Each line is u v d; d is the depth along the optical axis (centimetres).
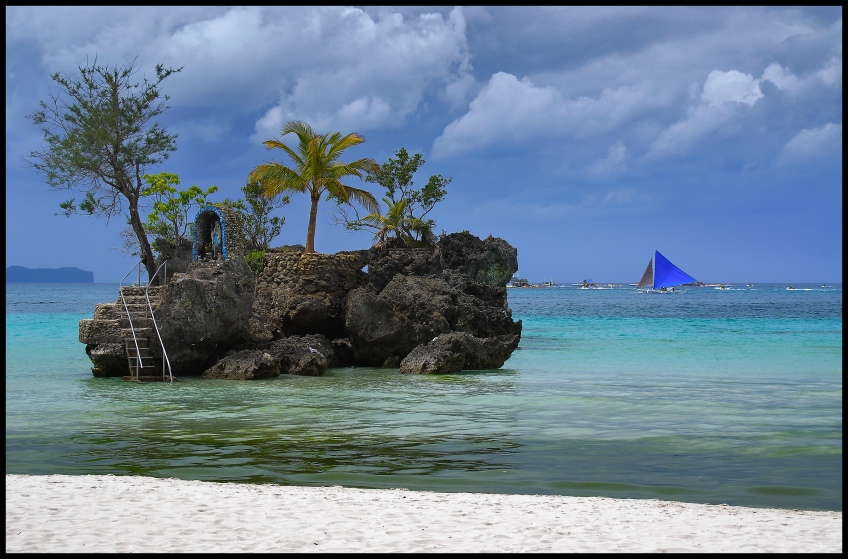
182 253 3975
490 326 4050
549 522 1039
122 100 4231
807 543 942
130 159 4172
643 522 1043
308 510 1090
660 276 18962
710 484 1371
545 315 10106
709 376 3266
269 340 3638
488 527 1009
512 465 1525
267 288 3938
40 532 952
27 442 1764
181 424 2038
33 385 2969
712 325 7575
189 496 1169
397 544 925
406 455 1623
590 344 5194
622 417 2150
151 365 3216
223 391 2794
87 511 1061
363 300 3678
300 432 1917
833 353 4475
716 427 1978
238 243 3616
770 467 1512
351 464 1531
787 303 14788
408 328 3728
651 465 1529
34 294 19938
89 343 3234
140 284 3659
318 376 3312
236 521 1023
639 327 7300
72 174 4184
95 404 2436
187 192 5222
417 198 6888
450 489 1330
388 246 5400
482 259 5647
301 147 4400
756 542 945
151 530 972
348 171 4384
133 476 1357
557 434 1880
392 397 2609
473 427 1988
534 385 2947
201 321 3306
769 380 3116
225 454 1631
